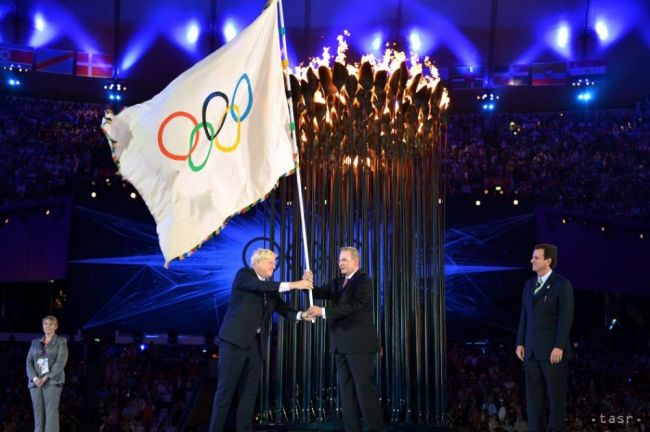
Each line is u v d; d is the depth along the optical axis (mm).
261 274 6180
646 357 18594
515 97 25859
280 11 6477
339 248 6672
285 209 6840
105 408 15031
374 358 6125
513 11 24922
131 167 6070
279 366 6605
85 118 24859
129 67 25438
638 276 18484
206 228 6039
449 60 25672
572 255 18219
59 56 24938
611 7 24531
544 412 6102
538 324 6105
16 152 22500
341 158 6719
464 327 17984
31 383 8359
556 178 22703
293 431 6438
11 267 17953
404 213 6676
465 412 14523
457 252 18172
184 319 17953
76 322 17984
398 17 25125
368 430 6133
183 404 14992
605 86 25219
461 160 23500
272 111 6332
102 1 24828
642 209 20812
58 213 18203
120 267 18141
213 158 6141
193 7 25062
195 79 6203
